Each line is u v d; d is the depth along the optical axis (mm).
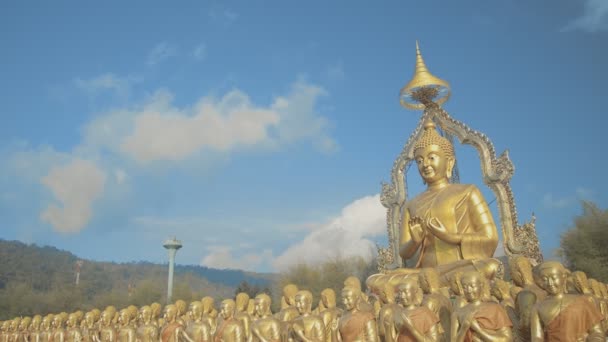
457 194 17938
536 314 9266
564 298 9055
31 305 56031
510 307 10812
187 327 15750
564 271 9227
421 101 21172
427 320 10297
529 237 17859
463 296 10469
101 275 114062
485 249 16859
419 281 11773
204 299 16562
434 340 10180
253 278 199750
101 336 19641
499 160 18812
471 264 15508
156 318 18719
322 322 12773
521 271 10961
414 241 17656
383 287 11406
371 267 51375
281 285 52156
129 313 19266
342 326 11539
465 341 9852
